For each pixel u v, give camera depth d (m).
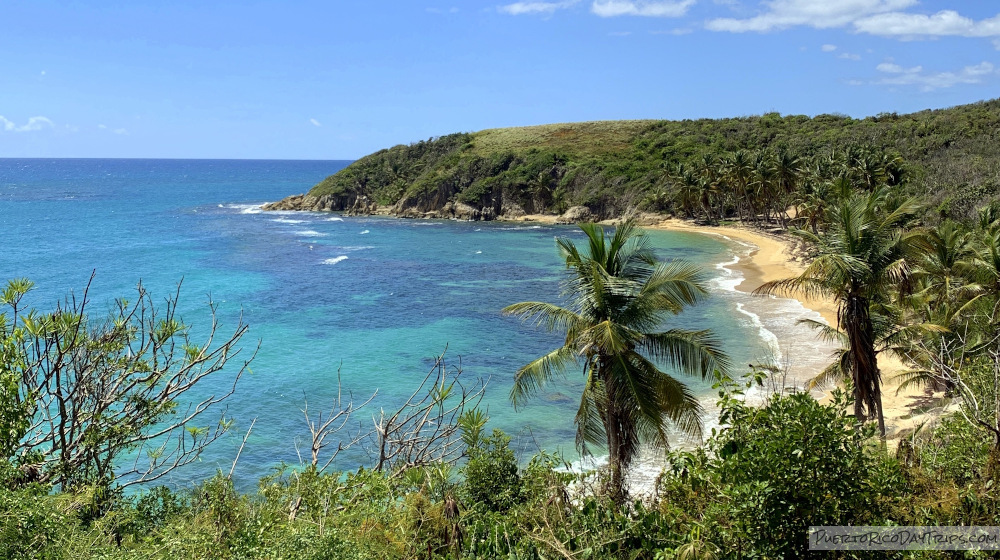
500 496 12.83
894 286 25.94
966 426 10.86
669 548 8.91
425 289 60.88
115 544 8.62
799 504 8.42
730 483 9.13
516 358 39.75
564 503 11.29
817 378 23.89
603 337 14.96
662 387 15.97
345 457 25.67
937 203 61.59
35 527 7.34
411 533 9.66
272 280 64.38
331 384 34.75
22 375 9.23
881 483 8.80
